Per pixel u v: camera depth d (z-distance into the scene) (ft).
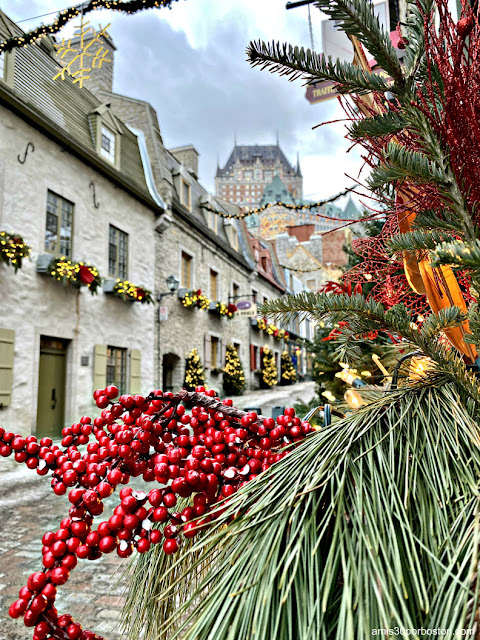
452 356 2.19
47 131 25.14
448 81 1.81
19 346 22.70
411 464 1.84
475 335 1.88
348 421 2.14
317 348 11.92
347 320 2.33
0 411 21.42
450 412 2.02
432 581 1.51
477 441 1.82
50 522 12.13
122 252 32.81
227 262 53.31
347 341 2.86
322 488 1.79
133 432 2.10
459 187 1.80
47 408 25.14
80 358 27.14
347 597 1.39
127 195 33.35
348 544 1.53
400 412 2.08
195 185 49.21
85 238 28.32
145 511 1.88
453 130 1.77
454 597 1.42
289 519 1.69
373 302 2.17
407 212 2.47
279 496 1.80
